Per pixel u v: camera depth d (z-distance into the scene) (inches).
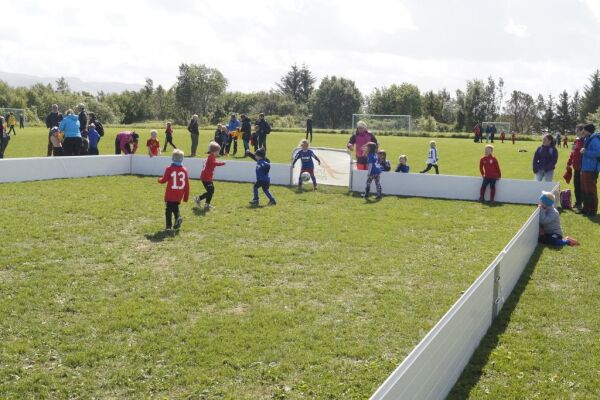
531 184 670.5
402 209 618.5
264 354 259.4
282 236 478.9
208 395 226.7
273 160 1073.5
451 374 233.6
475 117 3523.6
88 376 239.3
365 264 404.8
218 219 537.6
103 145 1316.4
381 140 1959.9
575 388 237.8
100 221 512.4
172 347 265.3
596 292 354.9
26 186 679.1
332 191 725.3
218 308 315.6
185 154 1111.0
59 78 5012.3
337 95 4092.0
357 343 272.7
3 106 3368.6
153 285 349.1
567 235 505.0
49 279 352.8
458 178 697.0
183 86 4052.7
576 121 3484.3
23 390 226.8
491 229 528.7
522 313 318.0
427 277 378.0
